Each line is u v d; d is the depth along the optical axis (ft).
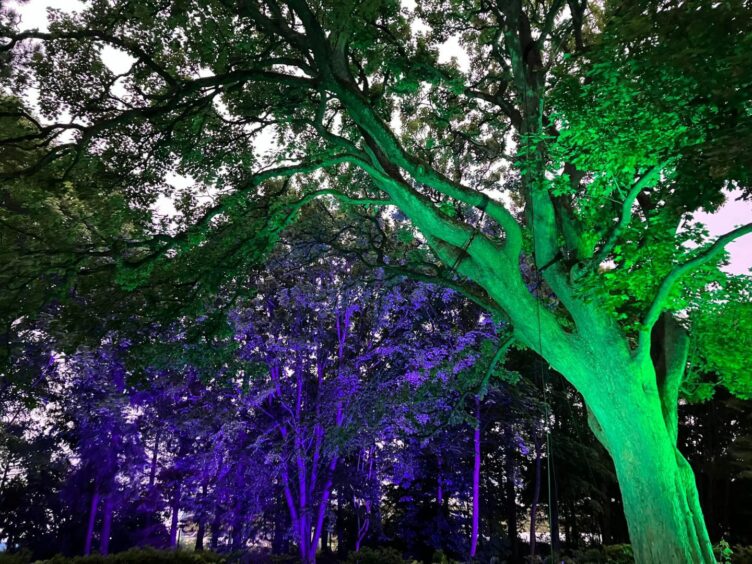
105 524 79.82
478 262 29.55
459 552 71.87
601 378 26.76
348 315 72.95
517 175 52.49
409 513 79.30
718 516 80.94
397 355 67.26
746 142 14.39
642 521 24.70
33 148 30.12
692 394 34.76
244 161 42.22
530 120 29.71
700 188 17.54
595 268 26.76
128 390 78.74
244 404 66.74
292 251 63.21
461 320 74.08
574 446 74.64
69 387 78.13
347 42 30.14
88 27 33.76
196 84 30.40
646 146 20.58
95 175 36.81
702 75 15.31
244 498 64.85
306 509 64.59
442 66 43.16
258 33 39.42
